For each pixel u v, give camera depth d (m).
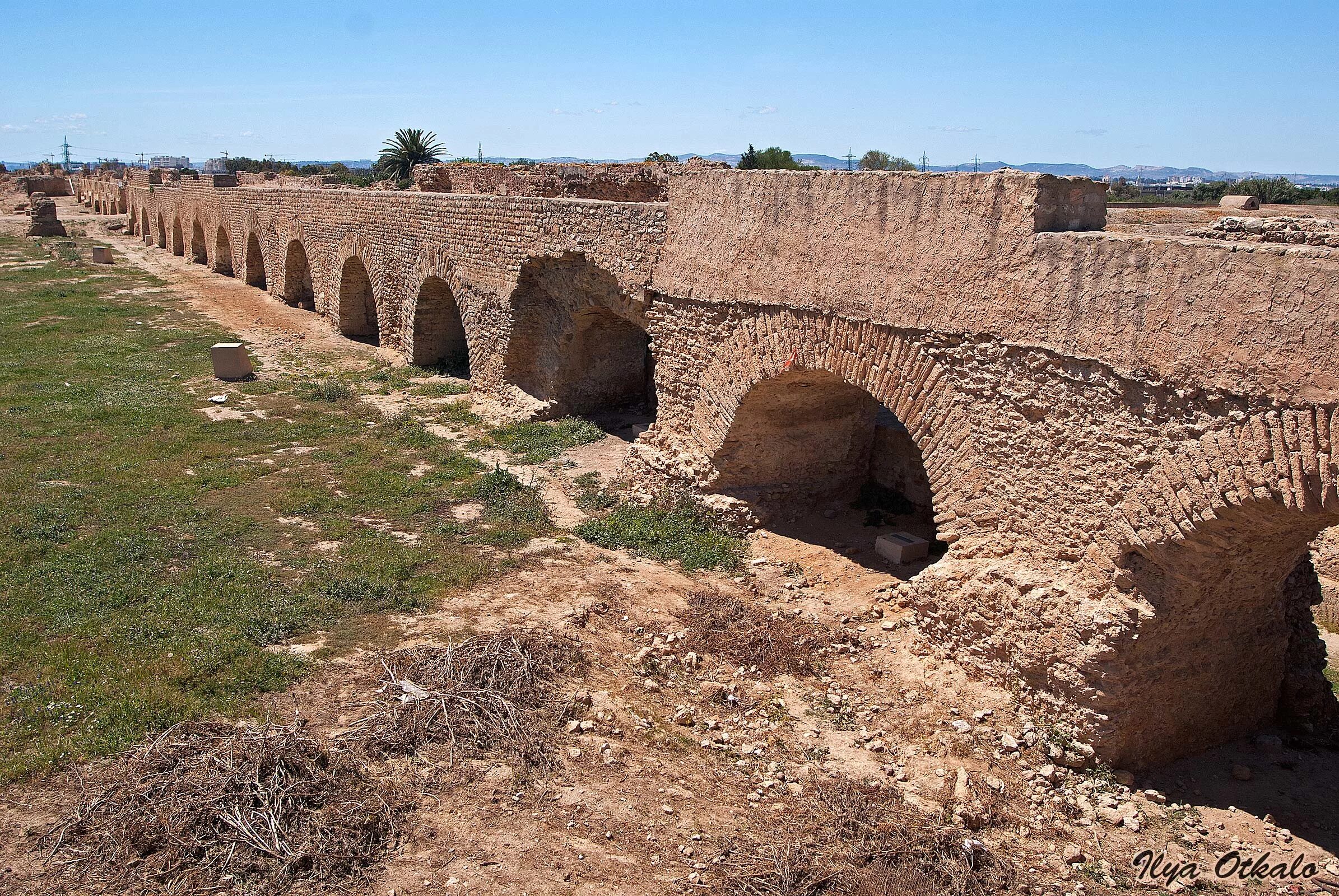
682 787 6.65
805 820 6.35
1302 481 5.81
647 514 11.88
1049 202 7.47
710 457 11.77
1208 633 7.41
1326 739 8.18
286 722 6.93
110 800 5.87
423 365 20.78
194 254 40.84
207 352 22.06
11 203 70.94
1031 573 7.81
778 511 11.91
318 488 12.49
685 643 8.73
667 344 12.33
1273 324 5.85
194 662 7.61
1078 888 6.04
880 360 9.05
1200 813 6.98
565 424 15.97
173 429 15.44
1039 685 7.67
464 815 6.12
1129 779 7.21
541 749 6.79
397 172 54.19
